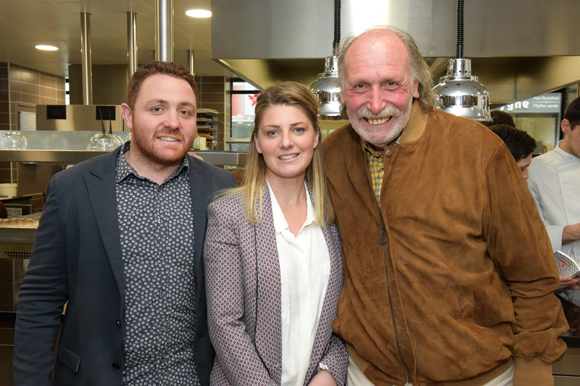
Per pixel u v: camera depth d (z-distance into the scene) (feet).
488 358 3.76
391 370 3.95
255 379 3.72
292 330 4.12
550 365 3.94
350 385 4.42
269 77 8.64
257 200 4.22
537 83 8.84
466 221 3.85
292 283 4.12
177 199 4.26
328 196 4.52
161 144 4.01
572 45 6.59
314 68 8.93
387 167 4.00
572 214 6.61
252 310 4.02
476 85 5.34
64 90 28.07
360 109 3.92
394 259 3.90
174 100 4.00
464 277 3.78
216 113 24.17
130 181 4.16
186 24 15.94
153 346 4.03
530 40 6.64
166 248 4.09
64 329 4.16
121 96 22.98
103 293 3.98
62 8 14.52
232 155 6.31
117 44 19.19
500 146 3.89
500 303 3.95
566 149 6.78
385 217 3.98
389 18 6.68
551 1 6.56
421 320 3.80
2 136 9.20
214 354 4.36
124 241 4.01
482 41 6.68
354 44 3.96
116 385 3.92
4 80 23.47
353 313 4.12
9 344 6.25
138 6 14.23
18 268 7.13
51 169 18.45
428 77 4.21
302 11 6.77
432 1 6.63
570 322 5.27
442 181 3.90
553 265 4.03
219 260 4.00
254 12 6.83
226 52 6.93
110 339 3.98
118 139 7.94
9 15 15.34
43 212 4.14
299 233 4.27
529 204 3.97
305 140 4.10
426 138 4.04
